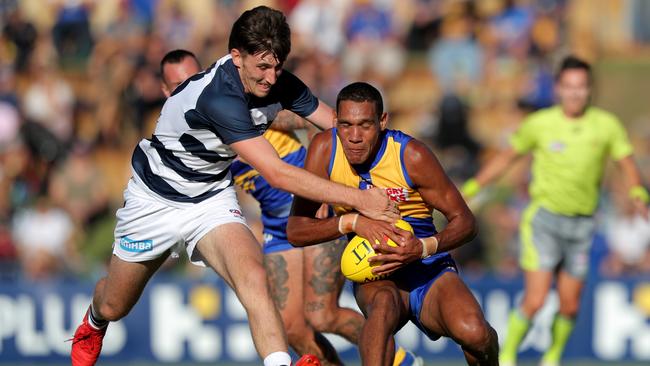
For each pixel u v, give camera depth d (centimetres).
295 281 2605
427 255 2005
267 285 1992
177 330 4012
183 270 4469
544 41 5978
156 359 4012
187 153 2041
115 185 5416
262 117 2097
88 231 4816
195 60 2684
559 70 3344
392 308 1989
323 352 2630
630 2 6259
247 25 1909
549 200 3325
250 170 2603
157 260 2170
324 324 2572
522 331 3397
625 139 3338
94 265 4603
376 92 1980
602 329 3997
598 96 6081
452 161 5181
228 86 1955
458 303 2002
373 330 1941
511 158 3381
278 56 1917
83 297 4066
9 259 4641
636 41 6284
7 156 5188
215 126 1958
